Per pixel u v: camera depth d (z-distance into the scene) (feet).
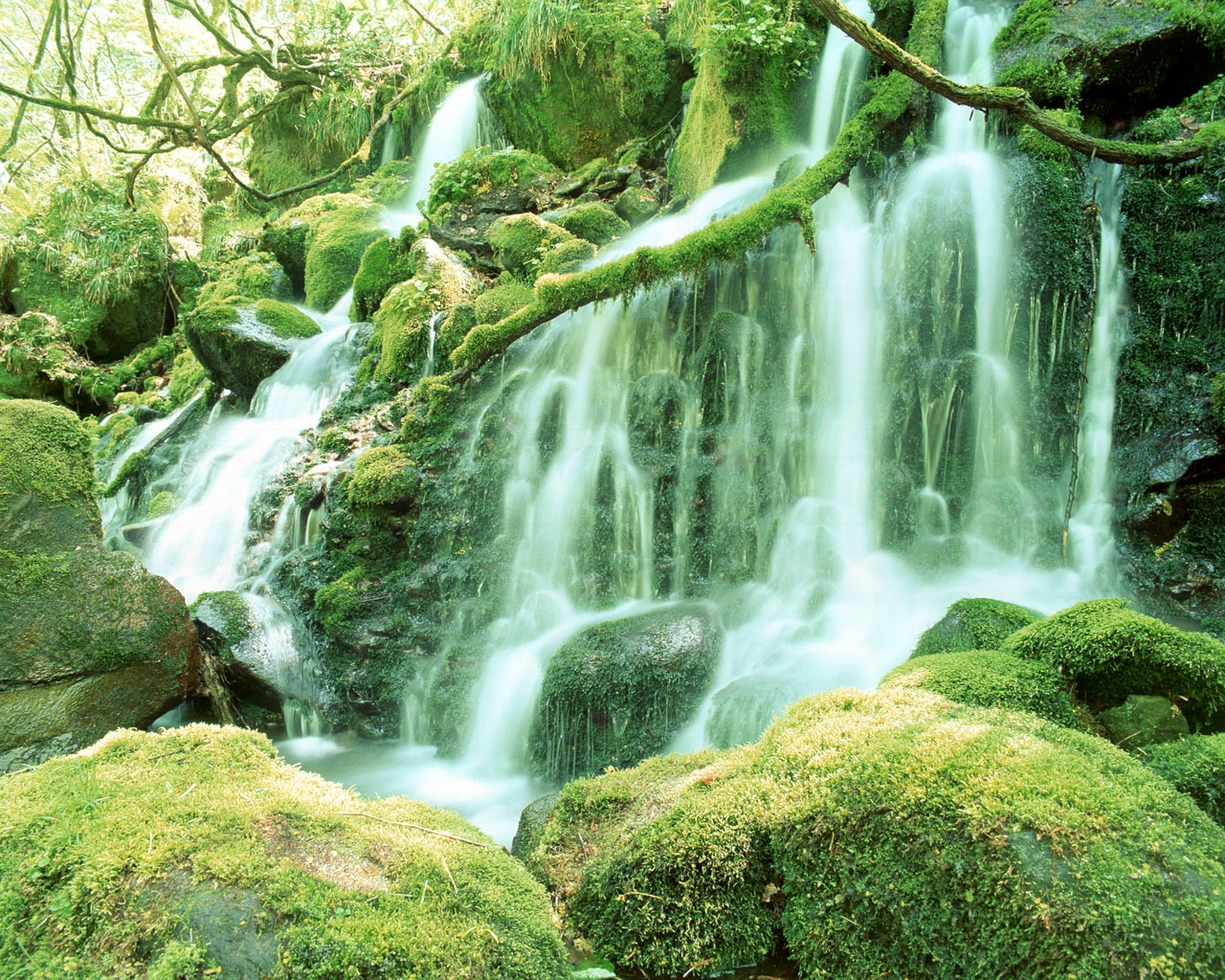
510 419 19.86
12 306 42.11
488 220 26.71
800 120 24.17
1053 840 5.98
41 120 48.62
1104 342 17.69
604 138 30.68
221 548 21.25
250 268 36.37
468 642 17.30
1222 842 6.14
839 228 19.47
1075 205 17.58
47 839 6.54
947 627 11.89
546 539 18.43
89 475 14.44
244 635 16.60
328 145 45.93
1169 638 8.95
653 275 18.56
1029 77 19.85
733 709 12.89
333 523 18.98
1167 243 17.62
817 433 17.98
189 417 28.07
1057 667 9.48
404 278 25.96
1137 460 16.69
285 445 22.39
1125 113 20.48
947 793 6.58
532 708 14.83
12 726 12.57
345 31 43.39
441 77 38.78
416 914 6.28
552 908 8.17
